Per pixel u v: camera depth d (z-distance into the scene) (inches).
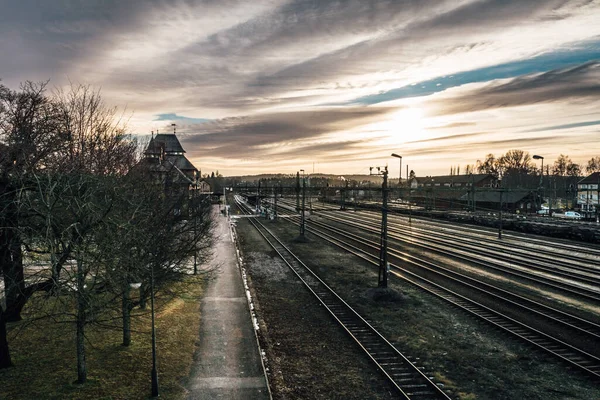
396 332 743.1
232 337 690.8
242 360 605.0
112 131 1031.0
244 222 2748.5
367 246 1705.2
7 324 687.7
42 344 636.7
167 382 533.6
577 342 687.1
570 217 2571.4
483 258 1390.3
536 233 1957.4
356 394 525.7
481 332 738.8
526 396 522.9
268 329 761.6
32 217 572.7
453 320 803.4
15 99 638.5
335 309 877.8
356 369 596.7
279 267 1322.6
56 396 487.5
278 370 589.9
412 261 1382.9
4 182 567.2
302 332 746.2
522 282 1077.1
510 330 733.9
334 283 1106.1
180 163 2659.9
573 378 567.5
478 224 2400.3
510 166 5644.7
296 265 1348.4
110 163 947.3
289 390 534.0
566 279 1088.8
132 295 894.4
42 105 667.4
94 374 545.0
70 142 752.3
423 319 811.4
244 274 1189.7
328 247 1721.2
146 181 879.1
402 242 1796.3
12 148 582.2
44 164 653.9
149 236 627.2
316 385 549.3
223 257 1380.4
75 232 514.0
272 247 1706.4
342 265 1347.2
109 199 578.6
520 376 573.9
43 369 556.7
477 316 810.2
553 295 954.7
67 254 499.2
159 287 685.9
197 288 986.1
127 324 646.5
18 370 551.8
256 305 902.4
